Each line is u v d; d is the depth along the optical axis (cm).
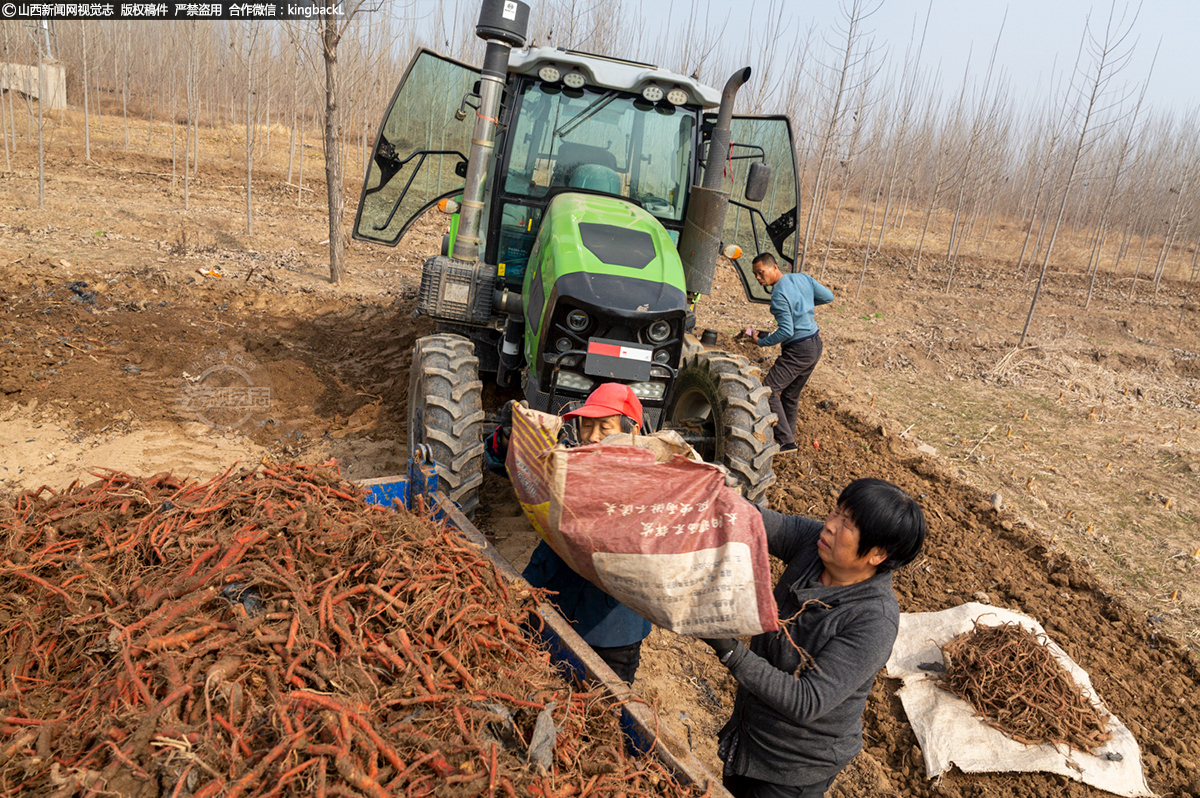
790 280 563
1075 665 384
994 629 386
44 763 133
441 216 1611
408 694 158
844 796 323
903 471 641
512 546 455
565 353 375
